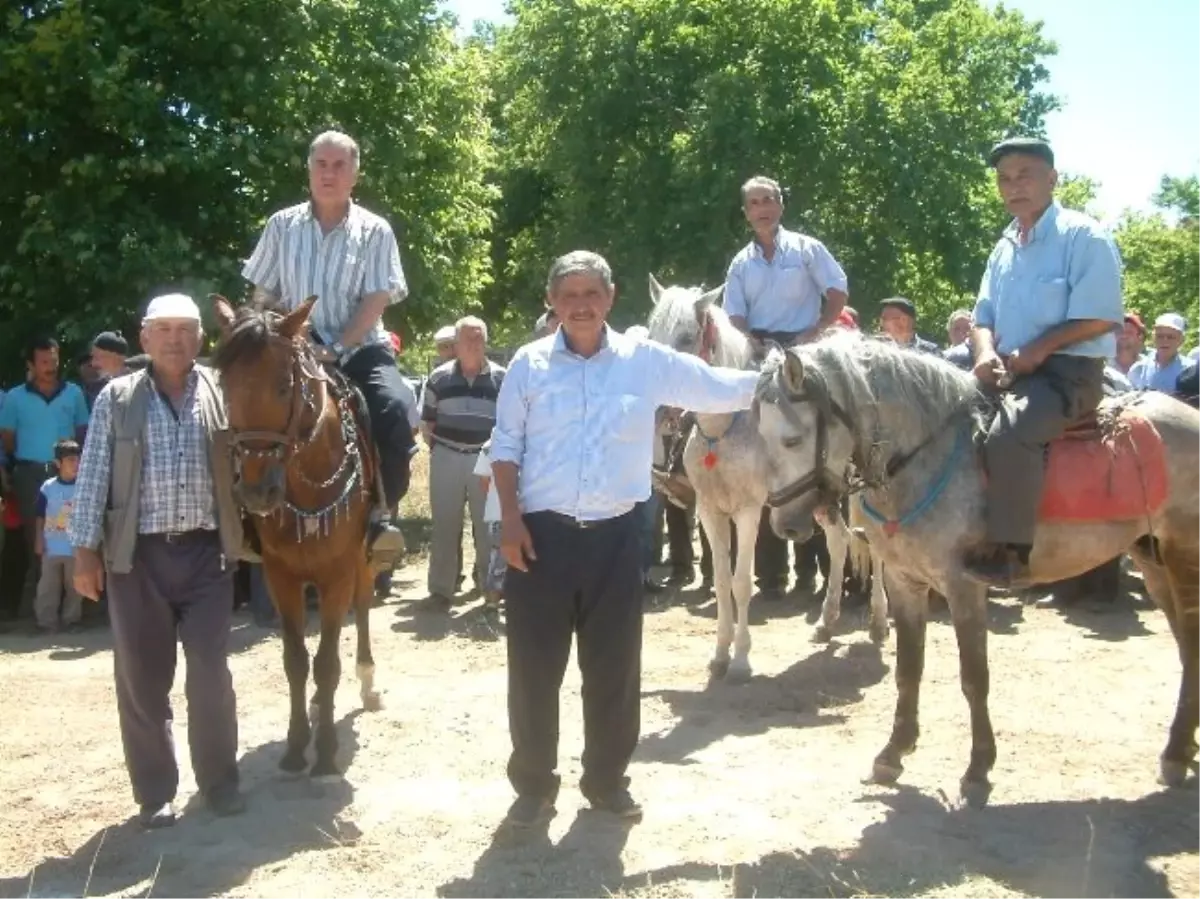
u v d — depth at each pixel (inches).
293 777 222.2
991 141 1104.8
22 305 490.9
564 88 1020.5
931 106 1002.1
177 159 458.0
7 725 266.7
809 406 192.7
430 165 598.2
